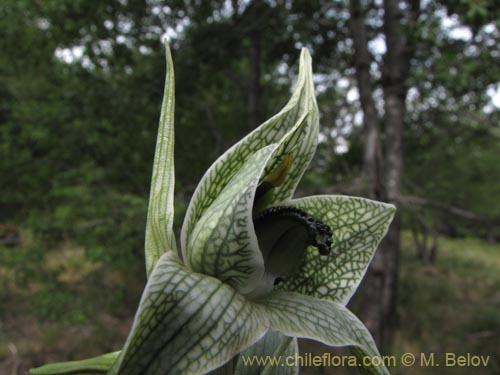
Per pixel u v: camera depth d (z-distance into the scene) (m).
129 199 7.62
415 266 18.98
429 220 15.01
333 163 9.77
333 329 1.31
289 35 8.26
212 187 1.36
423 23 5.71
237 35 8.32
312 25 8.16
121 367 0.95
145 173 8.41
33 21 7.77
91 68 8.27
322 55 9.16
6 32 7.63
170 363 1.00
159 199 1.26
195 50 8.22
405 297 12.98
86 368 1.47
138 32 7.94
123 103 7.71
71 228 7.36
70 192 7.33
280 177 1.47
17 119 7.88
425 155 10.63
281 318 1.28
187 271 1.14
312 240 1.40
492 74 5.97
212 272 1.21
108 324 9.78
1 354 8.30
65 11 7.19
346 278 1.57
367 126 6.75
